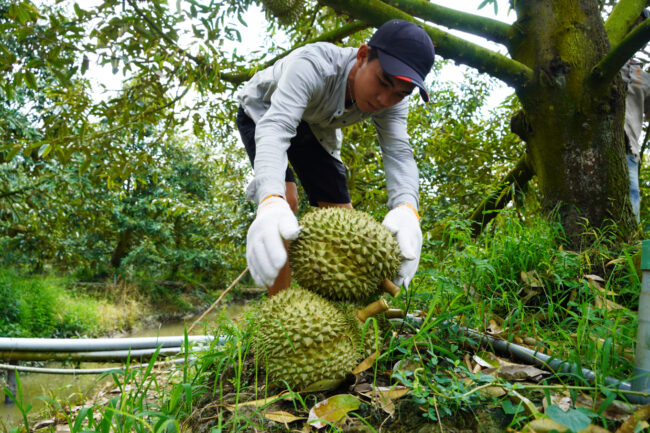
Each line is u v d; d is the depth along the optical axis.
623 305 1.91
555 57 2.72
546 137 2.79
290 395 1.31
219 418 1.23
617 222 2.61
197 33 3.69
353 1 2.80
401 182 2.11
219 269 16.55
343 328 1.47
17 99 8.11
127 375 1.39
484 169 5.38
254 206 6.39
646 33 2.31
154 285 16.61
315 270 1.55
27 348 2.29
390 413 1.28
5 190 7.98
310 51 1.89
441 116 6.64
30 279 11.83
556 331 1.67
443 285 1.88
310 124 2.35
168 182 16.09
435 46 2.82
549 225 2.58
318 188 2.63
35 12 3.01
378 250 1.56
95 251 15.46
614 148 2.67
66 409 2.25
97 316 11.79
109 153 4.52
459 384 1.31
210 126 5.54
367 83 1.79
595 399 1.15
